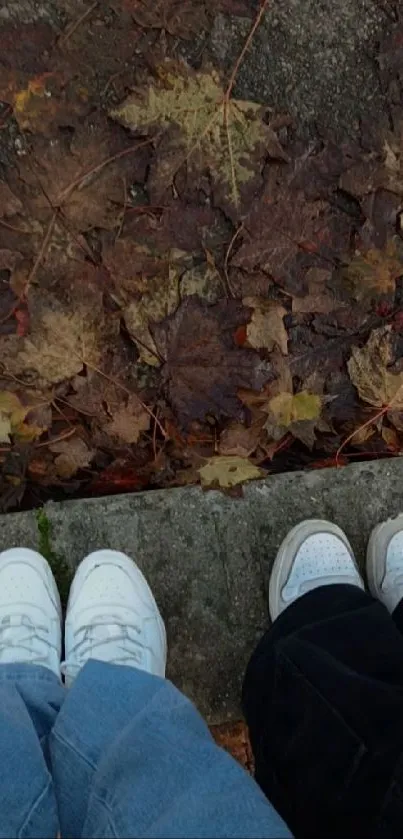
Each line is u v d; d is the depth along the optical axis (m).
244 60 1.37
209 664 1.33
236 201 1.33
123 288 1.31
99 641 1.22
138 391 1.34
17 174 1.29
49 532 1.31
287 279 1.37
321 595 1.25
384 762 0.96
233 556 1.35
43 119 1.28
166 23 1.31
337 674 1.04
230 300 1.36
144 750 0.87
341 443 1.42
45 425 1.30
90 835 0.82
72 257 1.30
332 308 1.39
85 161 1.29
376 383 1.40
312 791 0.99
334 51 1.41
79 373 1.30
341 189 1.38
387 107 1.42
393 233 1.41
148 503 1.33
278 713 1.08
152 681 0.99
